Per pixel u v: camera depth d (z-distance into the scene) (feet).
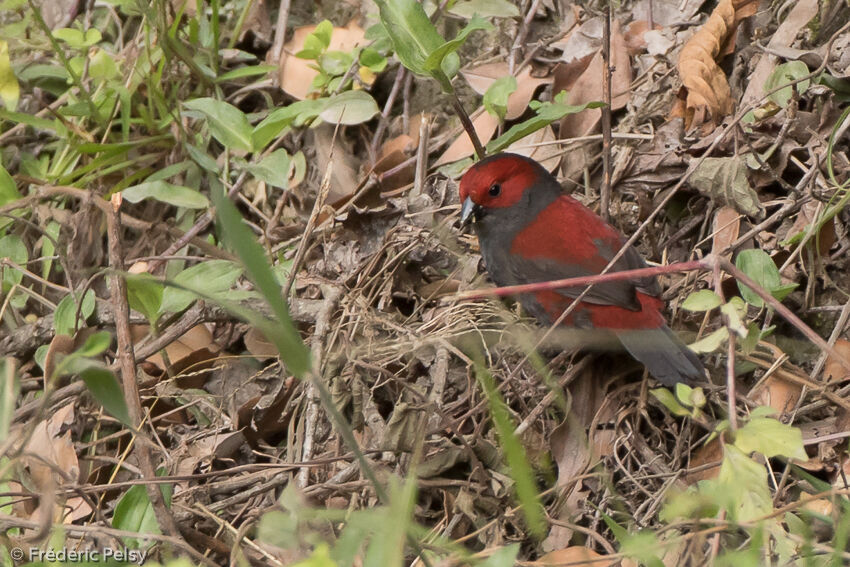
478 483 24.22
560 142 32.48
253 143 32.96
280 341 14.58
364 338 27.22
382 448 24.49
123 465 25.35
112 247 23.26
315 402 25.30
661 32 34.83
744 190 29.73
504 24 36.50
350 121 33.24
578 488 25.03
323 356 26.30
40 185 33.55
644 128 32.94
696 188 30.40
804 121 30.78
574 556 21.98
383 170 34.19
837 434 24.03
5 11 37.91
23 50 36.19
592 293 26.94
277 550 22.25
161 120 34.55
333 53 35.09
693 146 31.30
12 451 22.29
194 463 25.76
